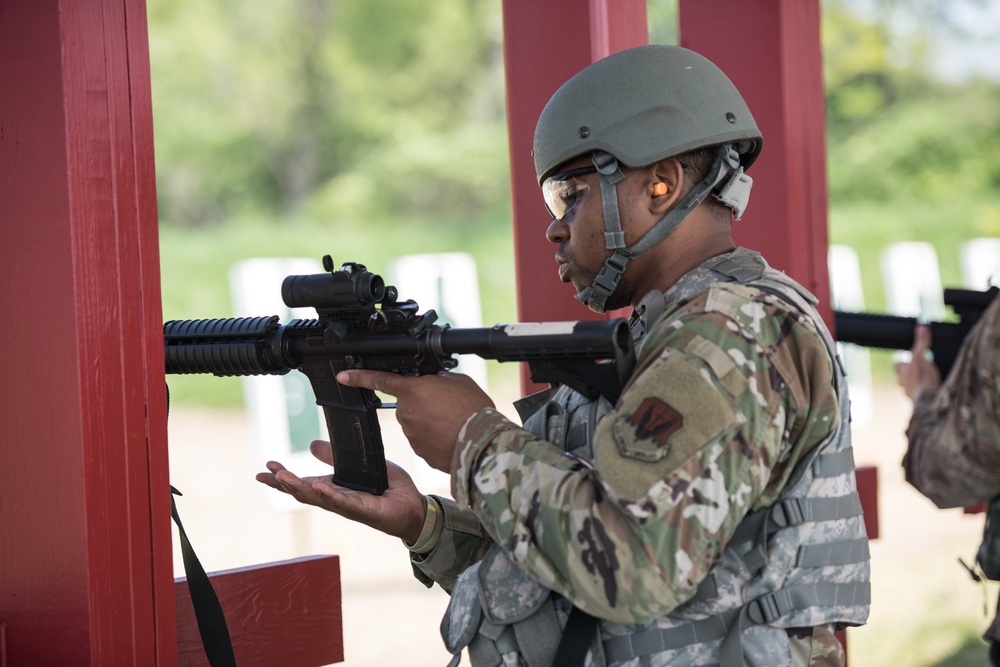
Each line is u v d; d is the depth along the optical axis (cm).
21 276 187
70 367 181
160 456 192
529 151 287
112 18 185
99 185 183
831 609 174
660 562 154
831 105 2553
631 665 174
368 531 810
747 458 158
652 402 159
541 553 162
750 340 164
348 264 199
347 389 206
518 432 175
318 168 2584
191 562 211
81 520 182
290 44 2569
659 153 182
